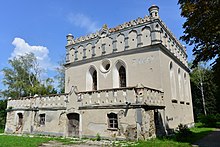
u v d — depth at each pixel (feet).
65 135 73.67
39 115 84.02
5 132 95.71
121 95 62.54
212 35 47.67
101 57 90.43
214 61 51.03
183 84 103.96
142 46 79.46
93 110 68.03
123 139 59.36
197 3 48.55
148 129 59.36
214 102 153.69
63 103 77.20
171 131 75.20
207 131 86.74
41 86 154.30
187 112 103.65
